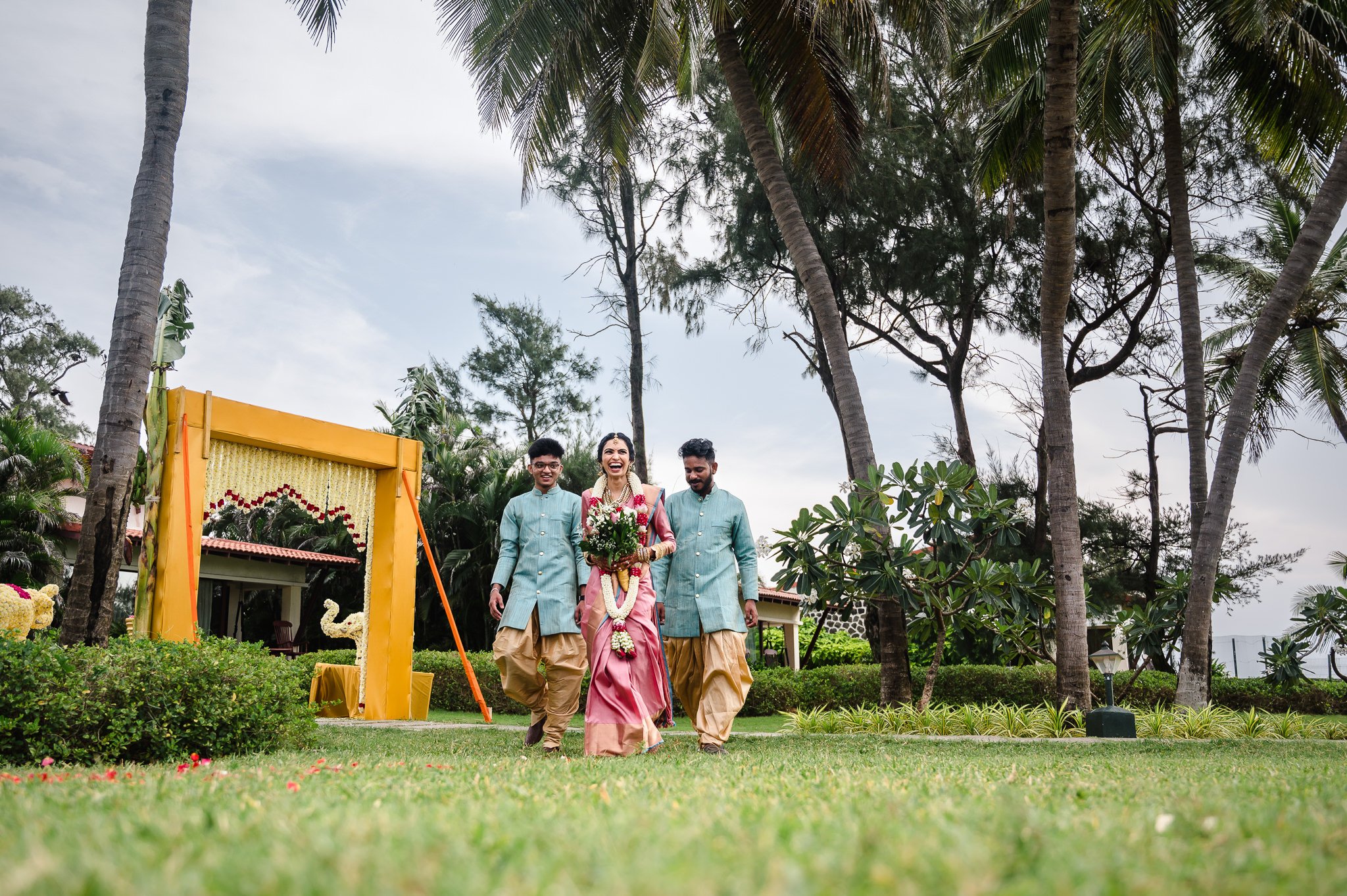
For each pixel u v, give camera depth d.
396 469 11.39
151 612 9.05
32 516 17.61
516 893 1.18
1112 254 18.27
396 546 11.23
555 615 6.17
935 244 17.58
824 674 15.70
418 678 11.52
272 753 5.20
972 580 9.91
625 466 5.87
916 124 17.75
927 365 20.55
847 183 11.84
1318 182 13.10
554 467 6.50
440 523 23.08
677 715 13.81
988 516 9.95
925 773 3.35
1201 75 14.60
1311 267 11.30
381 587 11.23
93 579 6.41
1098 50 12.34
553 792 2.56
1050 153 9.89
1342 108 12.04
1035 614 10.27
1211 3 12.00
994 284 18.69
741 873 1.28
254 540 26.09
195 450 9.45
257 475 10.34
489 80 11.13
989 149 12.88
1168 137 13.41
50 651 4.77
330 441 10.72
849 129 11.53
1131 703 14.79
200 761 4.47
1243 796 2.51
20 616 10.30
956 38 13.05
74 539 19.45
